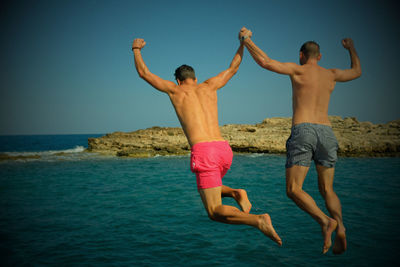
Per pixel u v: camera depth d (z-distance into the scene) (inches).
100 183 615.2
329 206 107.0
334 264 220.2
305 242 262.1
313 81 110.8
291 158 108.3
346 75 116.0
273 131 1481.3
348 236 271.0
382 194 451.2
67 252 252.7
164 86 122.2
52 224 329.4
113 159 1152.8
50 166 946.1
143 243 270.4
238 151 1336.1
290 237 273.7
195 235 288.5
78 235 292.8
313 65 115.0
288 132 1435.8
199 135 112.8
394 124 1366.9
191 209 383.6
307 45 117.3
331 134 108.6
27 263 231.9
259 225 93.7
